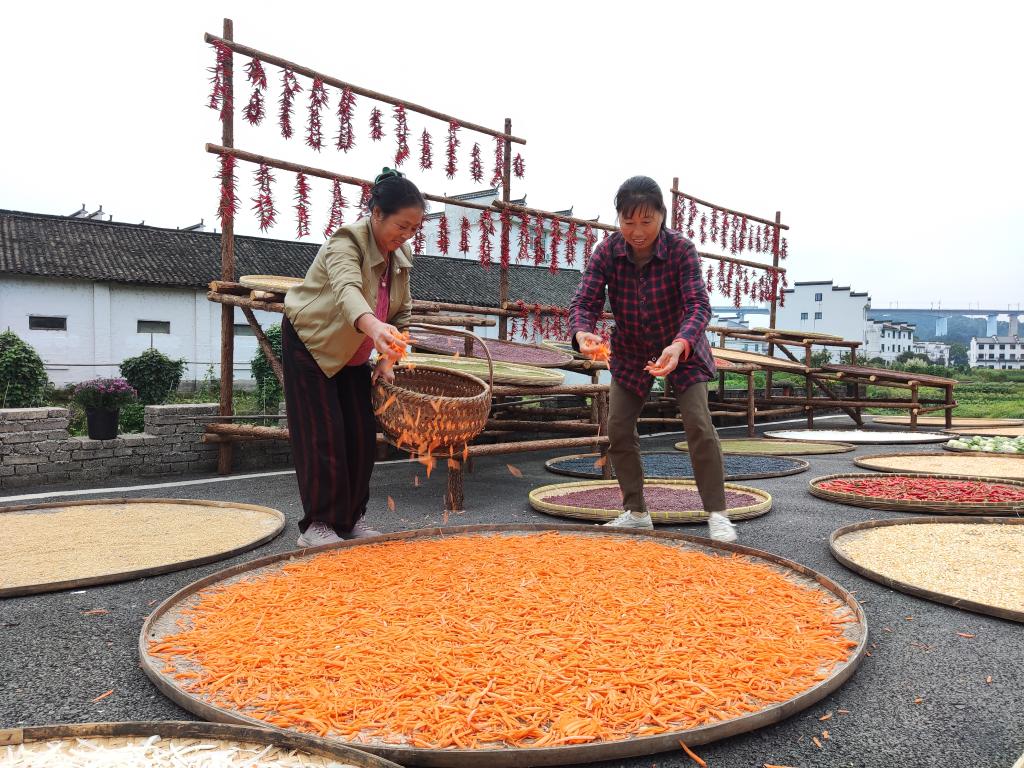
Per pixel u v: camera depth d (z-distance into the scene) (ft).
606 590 7.18
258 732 4.38
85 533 10.80
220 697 5.05
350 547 9.30
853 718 5.10
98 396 17.13
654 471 18.71
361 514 10.42
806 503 13.93
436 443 10.10
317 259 9.21
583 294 10.30
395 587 7.41
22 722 5.07
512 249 64.34
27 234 57.77
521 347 22.30
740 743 4.74
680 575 7.77
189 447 18.22
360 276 8.84
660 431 34.40
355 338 9.07
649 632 6.02
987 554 9.30
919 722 5.06
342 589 7.35
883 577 8.23
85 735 4.51
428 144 20.03
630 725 4.61
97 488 15.72
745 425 38.52
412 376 12.36
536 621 6.34
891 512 12.84
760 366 30.19
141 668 6.03
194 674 5.43
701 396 10.09
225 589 7.54
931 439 27.04
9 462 15.72
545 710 4.69
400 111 19.31
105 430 17.26
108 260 57.62
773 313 38.68
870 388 68.95
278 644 5.84
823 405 33.73
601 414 18.22
